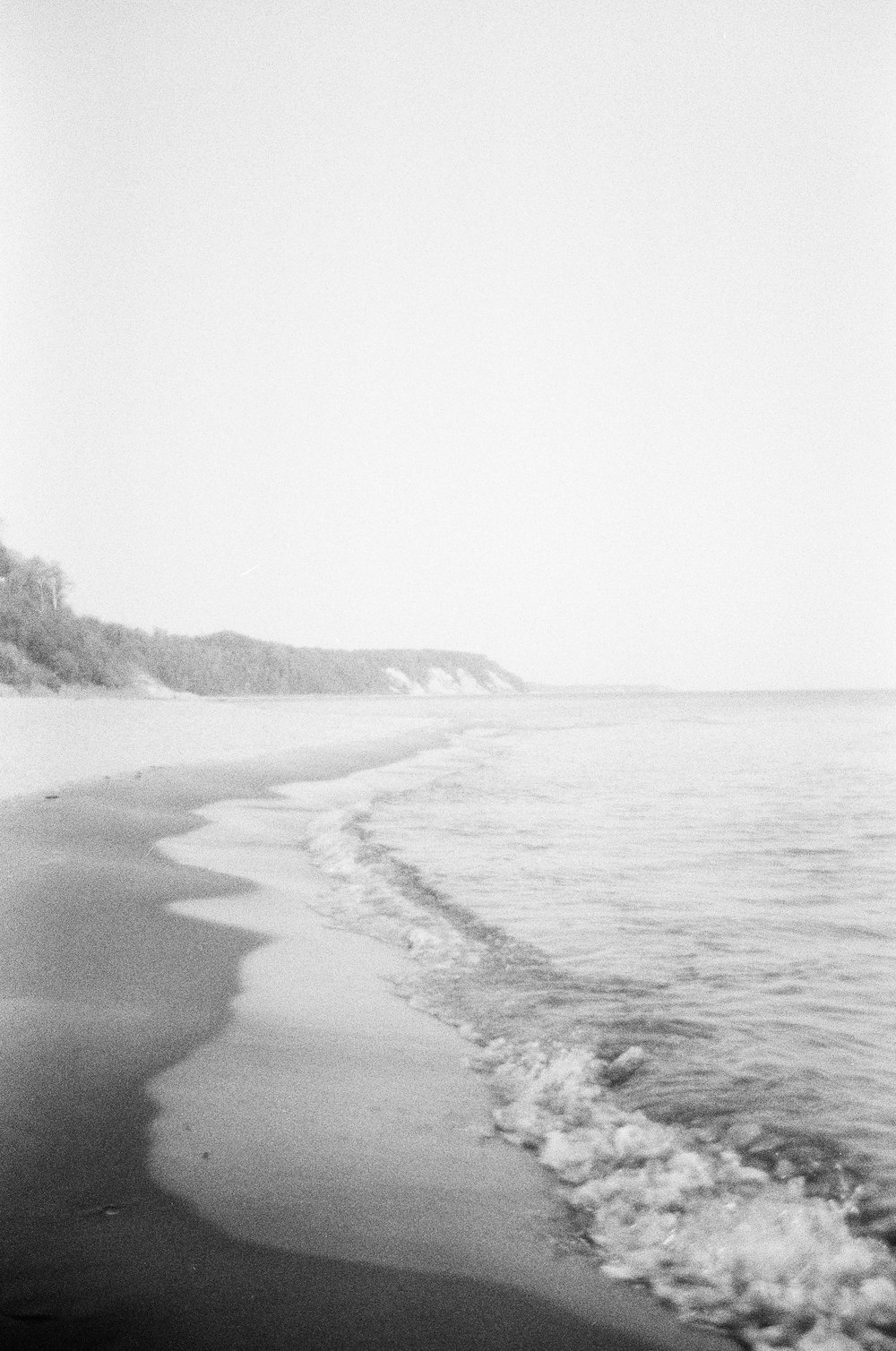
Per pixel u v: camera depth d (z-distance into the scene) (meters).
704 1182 4.05
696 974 7.02
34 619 83.25
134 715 50.88
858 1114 4.64
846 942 7.91
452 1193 3.97
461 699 149.12
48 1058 5.20
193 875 10.29
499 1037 5.77
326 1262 3.46
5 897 8.89
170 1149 4.23
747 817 15.88
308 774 22.70
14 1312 3.11
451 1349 3.02
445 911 9.04
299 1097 4.85
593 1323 3.17
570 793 19.66
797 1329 3.16
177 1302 3.19
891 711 81.00
